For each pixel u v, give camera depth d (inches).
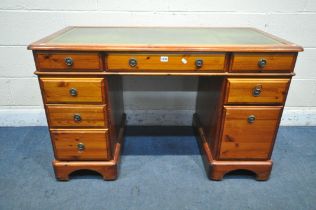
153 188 50.7
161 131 71.2
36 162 57.8
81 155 49.8
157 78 67.5
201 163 58.5
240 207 46.6
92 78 43.1
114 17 60.7
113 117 51.7
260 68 42.5
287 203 47.6
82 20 60.7
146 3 59.5
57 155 49.7
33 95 68.6
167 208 46.1
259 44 42.3
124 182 52.2
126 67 42.2
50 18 60.1
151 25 61.8
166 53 41.2
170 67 42.4
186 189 50.6
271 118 46.9
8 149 62.1
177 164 58.0
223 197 48.8
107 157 50.0
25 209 45.4
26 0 57.7
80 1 58.7
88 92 43.8
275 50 40.7
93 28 57.6
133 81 67.7
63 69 42.0
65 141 48.3
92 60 41.3
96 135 47.8
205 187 51.2
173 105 71.5
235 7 60.3
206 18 61.4
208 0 59.4
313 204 47.5
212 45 41.2
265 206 46.9
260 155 50.6
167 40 44.9
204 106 59.9
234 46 40.8
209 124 54.9
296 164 58.4
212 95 51.7
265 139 48.9
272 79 43.8
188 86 68.7
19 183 51.5
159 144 65.4
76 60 41.3
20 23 59.9
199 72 43.0
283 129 72.4
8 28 60.1
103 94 44.3
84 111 45.6
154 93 69.6
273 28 62.6
